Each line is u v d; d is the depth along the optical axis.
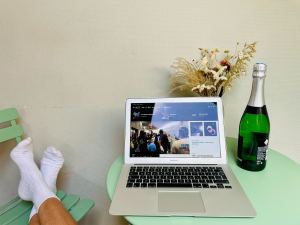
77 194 1.16
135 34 0.95
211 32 0.94
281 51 0.95
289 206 0.60
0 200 1.16
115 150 1.09
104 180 1.13
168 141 0.81
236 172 0.75
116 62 0.99
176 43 0.95
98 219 1.17
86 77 1.01
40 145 1.10
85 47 0.98
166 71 0.98
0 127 1.03
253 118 0.74
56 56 1.00
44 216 0.76
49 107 1.05
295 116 1.01
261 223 0.54
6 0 0.96
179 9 0.92
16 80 1.03
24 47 1.00
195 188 0.66
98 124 1.06
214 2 0.91
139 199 0.61
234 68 0.85
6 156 1.12
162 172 0.74
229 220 0.55
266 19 0.92
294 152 1.05
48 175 0.97
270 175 0.73
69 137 1.09
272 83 0.98
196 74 0.87
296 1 0.89
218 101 0.82
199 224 0.54
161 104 0.83
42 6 0.95
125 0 0.93
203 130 0.81
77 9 0.95
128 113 0.83
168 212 0.56
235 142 0.94
